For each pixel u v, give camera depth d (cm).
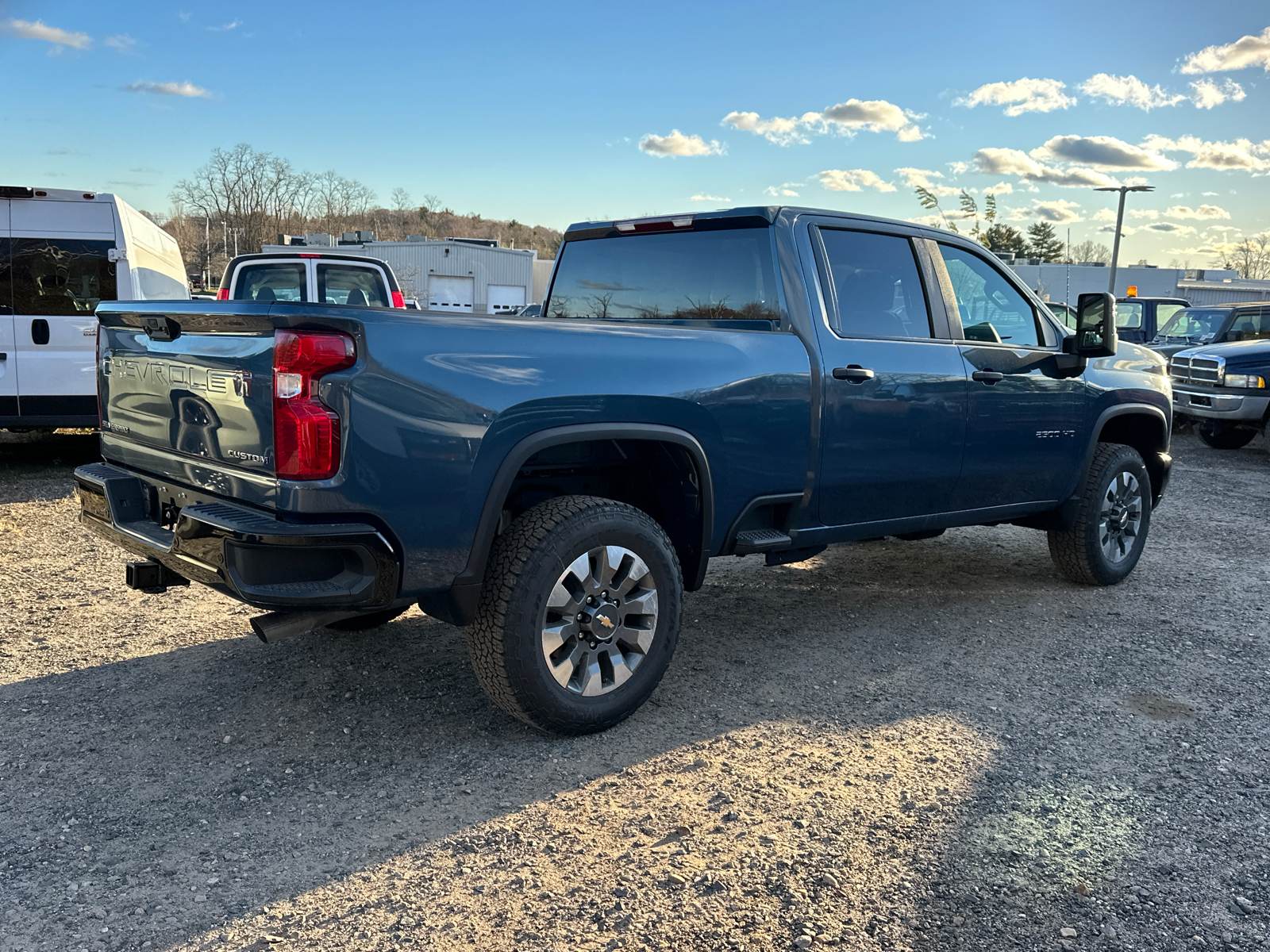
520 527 318
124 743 327
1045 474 498
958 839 272
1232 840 275
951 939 228
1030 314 505
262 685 380
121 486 343
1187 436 1436
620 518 330
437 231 12175
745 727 350
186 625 452
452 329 294
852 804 292
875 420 411
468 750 326
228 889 245
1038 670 413
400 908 237
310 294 974
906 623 479
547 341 315
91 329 884
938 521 457
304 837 270
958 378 443
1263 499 880
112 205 892
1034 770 318
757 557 617
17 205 863
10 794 291
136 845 264
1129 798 299
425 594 298
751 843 269
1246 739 346
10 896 239
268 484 278
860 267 420
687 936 227
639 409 332
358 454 275
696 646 439
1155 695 387
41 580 524
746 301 402
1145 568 601
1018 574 579
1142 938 230
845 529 418
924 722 356
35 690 371
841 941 226
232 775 305
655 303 439
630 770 313
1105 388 519
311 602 277
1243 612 505
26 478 862
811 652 433
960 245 471
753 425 369
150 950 221
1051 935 230
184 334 312
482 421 296
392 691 376
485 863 258
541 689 317
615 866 257
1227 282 4494
